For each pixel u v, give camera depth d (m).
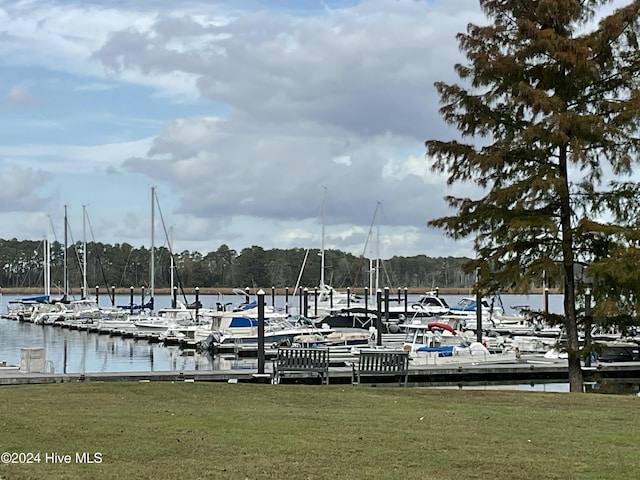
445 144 22.94
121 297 144.25
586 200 22.12
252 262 147.25
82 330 70.00
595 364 33.97
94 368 40.06
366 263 108.50
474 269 22.86
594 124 20.95
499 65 21.94
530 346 43.94
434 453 10.76
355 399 17.28
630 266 20.30
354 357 36.81
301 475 9.28
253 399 16.92
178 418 13.47
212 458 10.13
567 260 21.55
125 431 11.92
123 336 62.41
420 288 149.50
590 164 22.17
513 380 32.69
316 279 129.25
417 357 34.28
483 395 18.53
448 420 14.03
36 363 27.72
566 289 22.69
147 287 140.88
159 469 9.47
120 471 9.34
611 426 13.70
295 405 16.11
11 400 15.80
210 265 156.25
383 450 10.88
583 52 21.19
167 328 60.25
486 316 65.81
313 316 70.06
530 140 21.47
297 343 43.78
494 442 11.75
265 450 10.68
